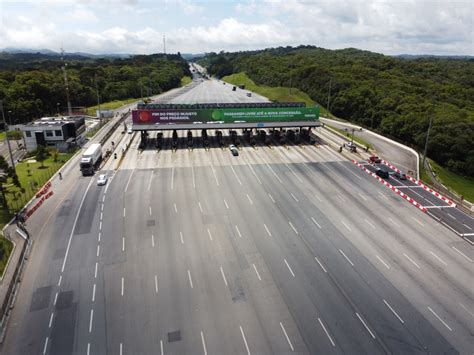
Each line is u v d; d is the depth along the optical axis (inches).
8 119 4598.9
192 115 3152.1
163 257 1572.3
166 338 1148.5
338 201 2174.0
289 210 2031.3
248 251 1620.3
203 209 2028.8
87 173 2566.4
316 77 6220.5
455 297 1346.0
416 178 2667.3
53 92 5575.8
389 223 1911.9
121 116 4761.3
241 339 1143.0
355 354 1090.7
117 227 1831.9
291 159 2984.7
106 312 1259.8
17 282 1412.4
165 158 2962.6
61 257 1578.5
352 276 1456.7
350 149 3253.0
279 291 1363.2
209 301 1309.1
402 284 1413.6
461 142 3221.0
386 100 4537.4
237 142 3403.1
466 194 2716.5
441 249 1672.0
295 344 1125.1
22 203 2134.6
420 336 1162.6
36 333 1171.9
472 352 1105.4
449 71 7696.9
